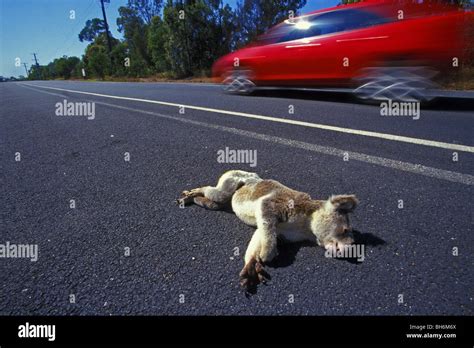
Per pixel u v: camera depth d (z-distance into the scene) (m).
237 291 1.68
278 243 2.05
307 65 6.44
